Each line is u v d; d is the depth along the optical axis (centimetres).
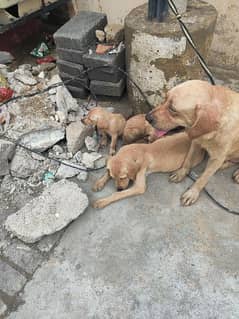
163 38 115
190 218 110
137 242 104
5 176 124
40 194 119
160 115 98
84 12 151
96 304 93
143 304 92
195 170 124
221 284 95
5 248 105
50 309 92
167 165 116
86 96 151
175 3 118
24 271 100
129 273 98
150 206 113
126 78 146
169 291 94
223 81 160
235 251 101
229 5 145
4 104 135
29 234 103
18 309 93
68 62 142
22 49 182
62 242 105
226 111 96
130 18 124
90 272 99
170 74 125
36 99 138
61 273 99
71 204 109
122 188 113
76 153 128
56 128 129
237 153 111
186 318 89
